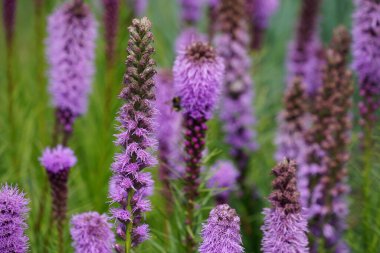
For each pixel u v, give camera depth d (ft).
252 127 5.17
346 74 3.94
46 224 4.03
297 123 4.33
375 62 4.07
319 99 3.97
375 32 4.06
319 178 4.01
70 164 3.71
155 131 3.18
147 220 3.95
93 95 5.00
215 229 3.07
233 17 4.67
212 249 3.08
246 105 4.78
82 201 4.42
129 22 4.52
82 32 4.30
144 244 3.86
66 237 3.82
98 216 3.05
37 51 4.71
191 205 3.69
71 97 4.33
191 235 3.58
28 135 4.71
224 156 4.79
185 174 3.74
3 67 5.05
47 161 3.69
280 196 3.12
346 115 3.96
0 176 4.46
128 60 3.10
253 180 4.73
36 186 4.25
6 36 4.54
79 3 4.28
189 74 3.58
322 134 3.96
